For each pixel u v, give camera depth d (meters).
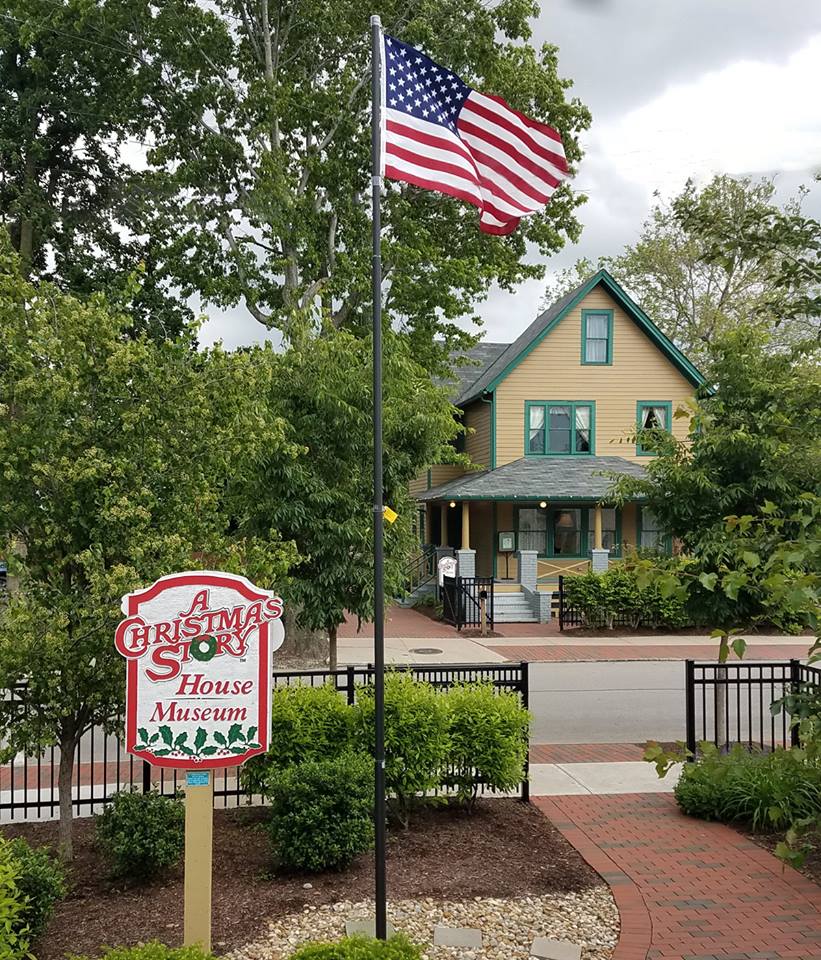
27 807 7.42
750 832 7.23
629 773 9.22
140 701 4.80
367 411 11.15
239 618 4.88
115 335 6.53
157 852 5.88
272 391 10.92
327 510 11.12
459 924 5.44
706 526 9.59
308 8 18.72
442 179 6.45
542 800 8.16
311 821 6.12
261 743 4.86
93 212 25.09
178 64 18.70
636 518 26.42
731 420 9.52
